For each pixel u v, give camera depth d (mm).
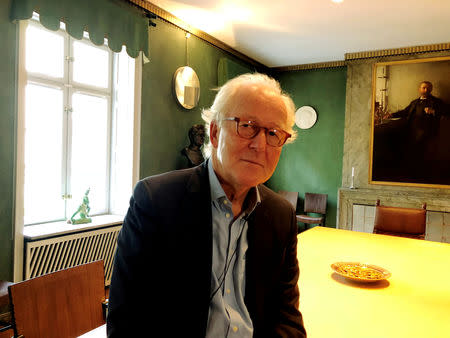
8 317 2311
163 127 3848
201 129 3936
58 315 1251
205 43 4398
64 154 3193
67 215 3236
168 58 3850
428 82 4586
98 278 1422
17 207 2523
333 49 4840
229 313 840
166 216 796
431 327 1156
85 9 2828
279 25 3994
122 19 3172
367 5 3408
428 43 4492
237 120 777
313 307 1295
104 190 3615
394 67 4766
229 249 863
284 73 5883
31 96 2920
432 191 4609
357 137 5027
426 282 1595
